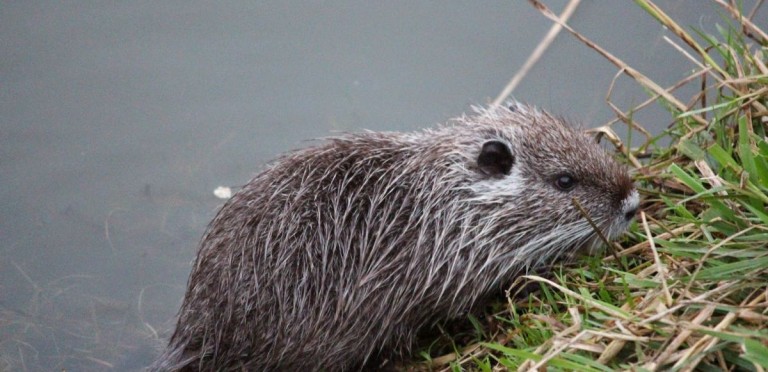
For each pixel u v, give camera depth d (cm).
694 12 1524
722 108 951
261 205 936
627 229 925
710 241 814
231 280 914
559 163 923
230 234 936
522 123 961
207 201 1473
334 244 916
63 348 1227
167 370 951
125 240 1405
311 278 909
